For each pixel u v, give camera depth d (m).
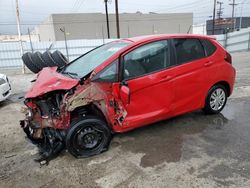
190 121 4.26
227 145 3.37
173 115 3.85
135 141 3.61
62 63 5.72
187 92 3.87
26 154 3.45
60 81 3.20
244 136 3.63
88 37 39.44
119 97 3.24
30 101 3.25
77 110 3.17
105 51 3.74
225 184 2.54
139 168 2.91
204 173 2.74
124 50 3.33
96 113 3.31
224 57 4.27
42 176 2.87
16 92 8.12
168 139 3.62
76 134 3.12
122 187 2.58
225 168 2.82
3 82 6.41
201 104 4.18
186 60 3.82
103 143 3.31
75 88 3.05
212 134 3.73
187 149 3.30
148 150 3.33
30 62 5.88
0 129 4.50
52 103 3.26
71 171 2.93
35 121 3.27
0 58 19.86
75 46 21.34
